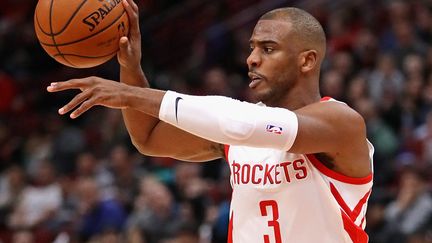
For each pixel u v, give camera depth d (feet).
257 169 20.63
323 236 20.22
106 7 21.09
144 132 23.20
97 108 76.13
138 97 19.19
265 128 18.85
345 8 73.56
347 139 19.58
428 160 52.80
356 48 67.31
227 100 19.31
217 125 18.89
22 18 87.71
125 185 57.00
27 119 77.82
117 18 21.29
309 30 20.61
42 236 56.39
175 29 82.94
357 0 74.95
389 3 72.18
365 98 60.34
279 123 18.90
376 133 56.08
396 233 46.60
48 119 77.00
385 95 59.98
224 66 75.20
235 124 18.81
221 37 76.23
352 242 20.48
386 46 66.28
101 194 55.52
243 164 20.93
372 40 66.64
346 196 20.33
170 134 22.85
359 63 65.62
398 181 52.39
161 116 19.16
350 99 59.52
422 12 68.23
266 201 20.47
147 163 60.64
